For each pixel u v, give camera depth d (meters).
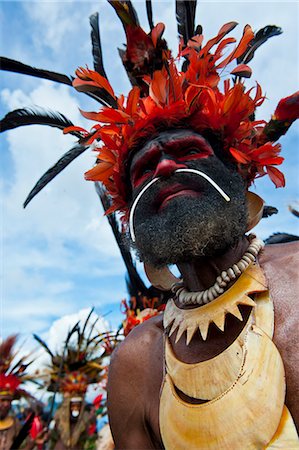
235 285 1.47
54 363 6.29
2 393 5.87
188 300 1.55
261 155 1.68
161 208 1.49
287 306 1.39
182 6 2.14
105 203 2.97
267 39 2.02
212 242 1.44
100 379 6.16
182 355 1.51
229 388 1.31
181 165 1.50
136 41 1.84
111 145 1.74
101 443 3.92
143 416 1.66
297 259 1.50
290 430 1.21
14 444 4.62
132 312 3.52
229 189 1.53
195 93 1.58
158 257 1.48
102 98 1.95
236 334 1.43
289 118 1.65
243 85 1.65
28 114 2.16
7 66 2.14
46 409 6.80
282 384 1.26
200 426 1.30
